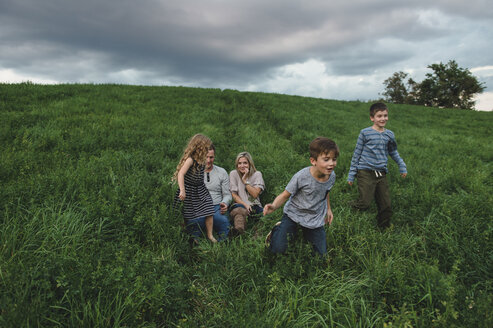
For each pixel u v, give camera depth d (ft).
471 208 12.54
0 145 17.43
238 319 6.40
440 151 27.63
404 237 10.77
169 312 7.13
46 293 6.46
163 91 47.16
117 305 6.60
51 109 27.04
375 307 7.47
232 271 8.91
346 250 10.06
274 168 18.49
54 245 8.71
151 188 13.41
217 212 12.70
